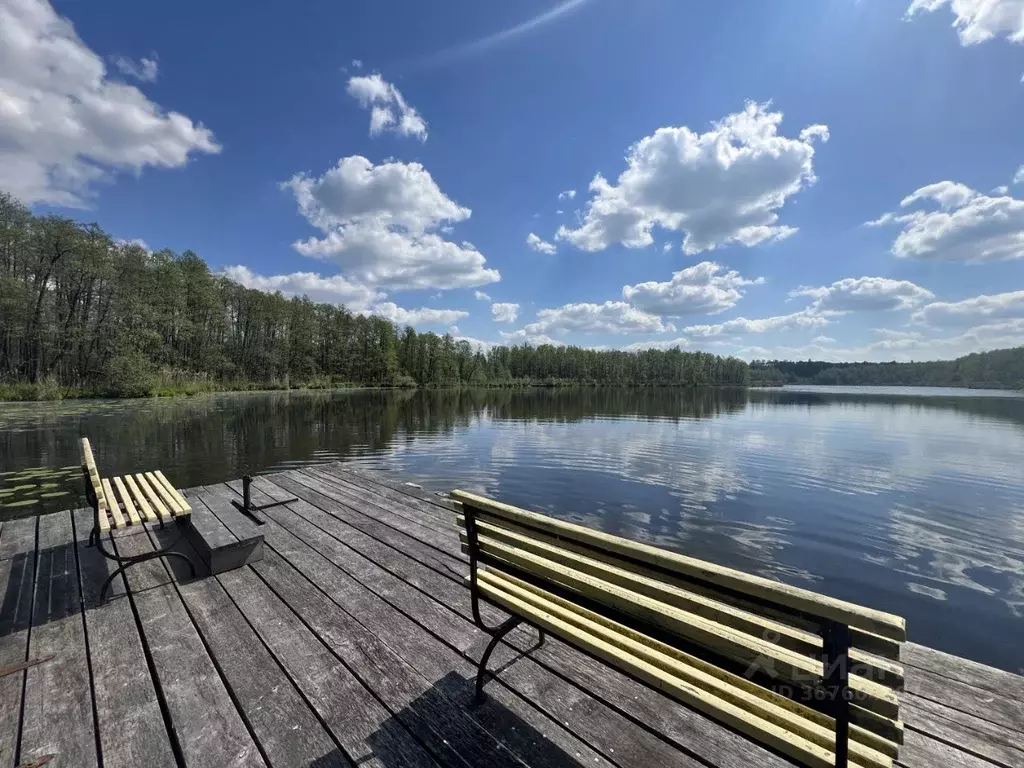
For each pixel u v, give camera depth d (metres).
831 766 1.05
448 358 75.69
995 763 1.62
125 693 2.00
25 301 28.48
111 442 14.01
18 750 1.67
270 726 1.80
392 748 1.69
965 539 7.14
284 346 57.66
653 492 9.66
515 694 1.98
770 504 8.87
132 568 3.27
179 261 47.19
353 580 3.08
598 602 1.52
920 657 2.25
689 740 1.70
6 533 3.93
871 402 46.78
